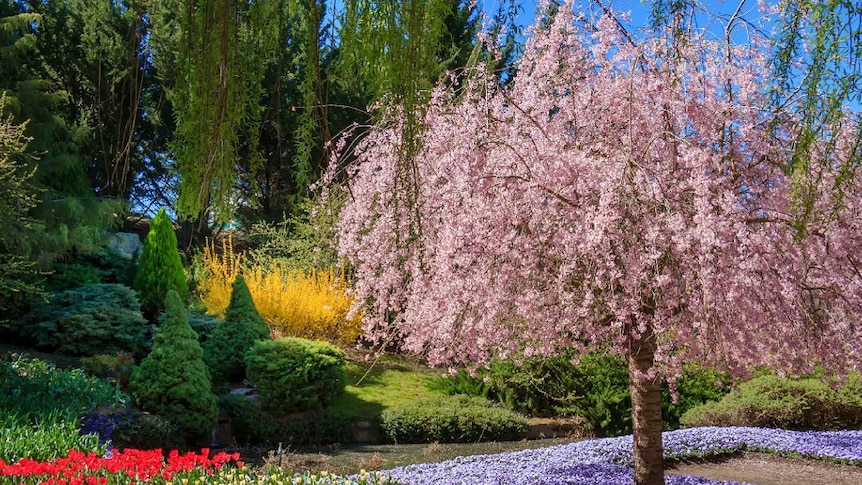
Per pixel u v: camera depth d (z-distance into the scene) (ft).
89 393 24.30
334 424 29.32
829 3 9.39
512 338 16.63
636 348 15.88
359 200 18.67
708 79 16.11
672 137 15.83
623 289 15.02
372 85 7.34
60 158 38.34
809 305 15.17
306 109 7.55
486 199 16.19
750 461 22.74
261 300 38.63
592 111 16.84
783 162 14.99
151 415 25.63
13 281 30.30
